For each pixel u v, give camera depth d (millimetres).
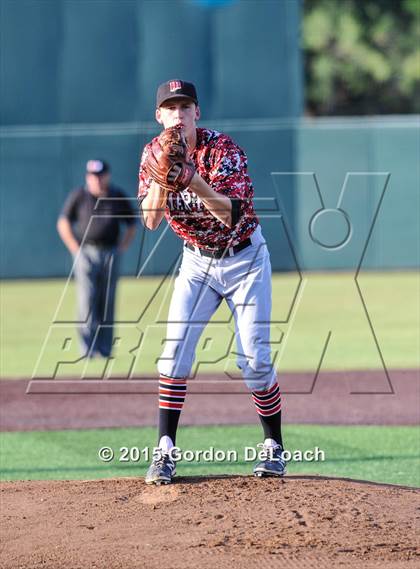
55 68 66625
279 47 68000
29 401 29109
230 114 68000
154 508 15469
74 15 66750
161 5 67250
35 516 15398
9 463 22172
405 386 30328
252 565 13258
